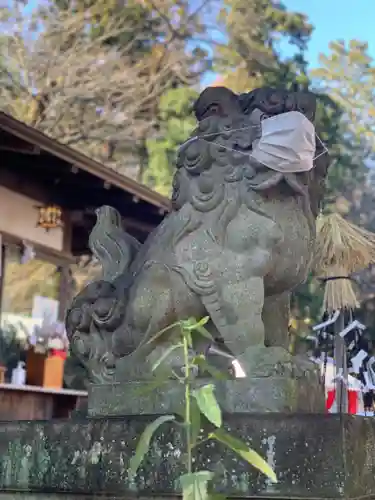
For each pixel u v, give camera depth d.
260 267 2.23
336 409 4.37
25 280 6.89
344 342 4.47
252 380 1.99
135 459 1.50
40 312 7.04
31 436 2.05
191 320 1.58
